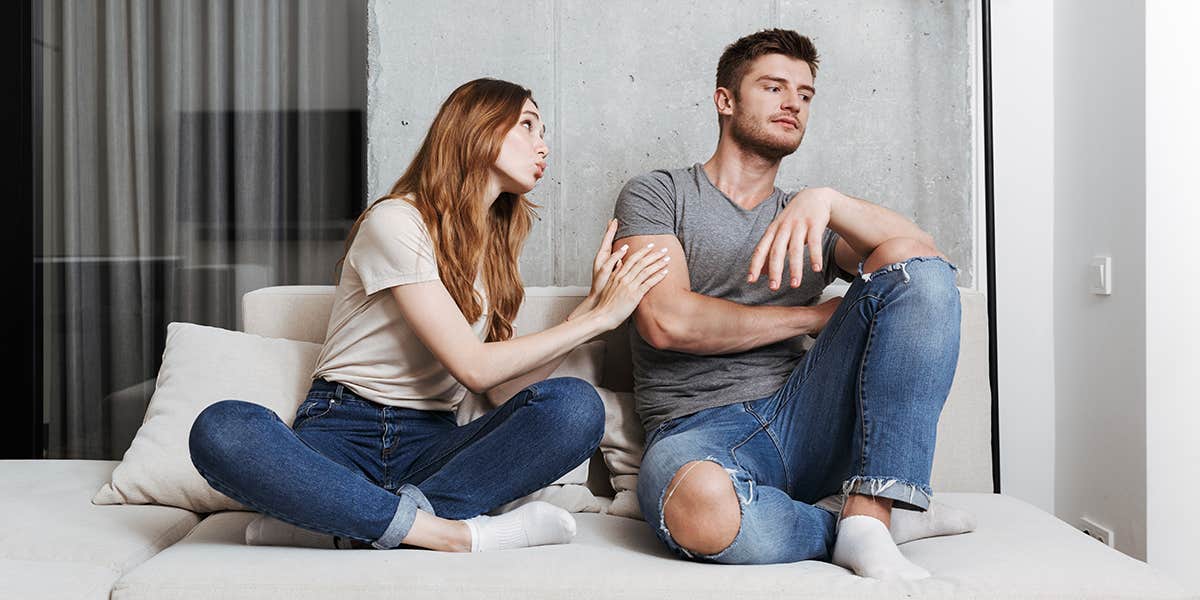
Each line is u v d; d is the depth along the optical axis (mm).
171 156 2801
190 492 1772
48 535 1520
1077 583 1286
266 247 2811
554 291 2082
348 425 1659
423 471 1615
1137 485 2193
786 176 2781
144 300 2820
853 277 1925
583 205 2777
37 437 2846
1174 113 2148
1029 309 2650
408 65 2768
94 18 2809
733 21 2764
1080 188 2488
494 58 2762
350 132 2801
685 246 1899
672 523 1396
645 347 1882
